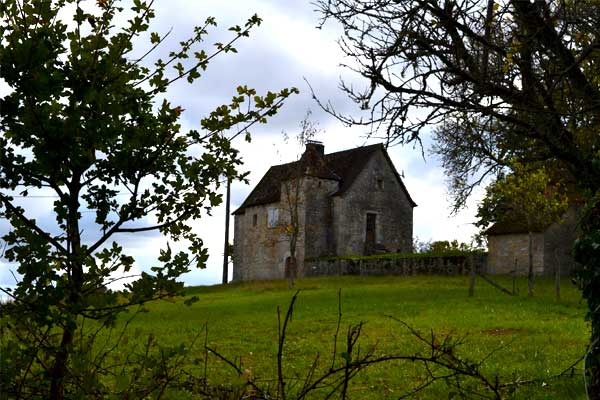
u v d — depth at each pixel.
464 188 11.77
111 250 4.79
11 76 4.28
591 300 8.90
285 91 5.38
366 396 12.30
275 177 61.50
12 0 4.61
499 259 47.59
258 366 15.77
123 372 4.38
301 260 53.91
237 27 5.44
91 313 4.66
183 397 4.53
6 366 4.23
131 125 5.00
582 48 8.43
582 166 8.50
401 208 57.47
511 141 9.38
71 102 4.63
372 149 56.75
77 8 4.86
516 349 17.08
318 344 19.44
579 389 11.82
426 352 16.69
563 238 45.53
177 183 5.12
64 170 4.79
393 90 8.36
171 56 5.36
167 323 25.27
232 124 5.34
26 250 4.46
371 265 50.09
